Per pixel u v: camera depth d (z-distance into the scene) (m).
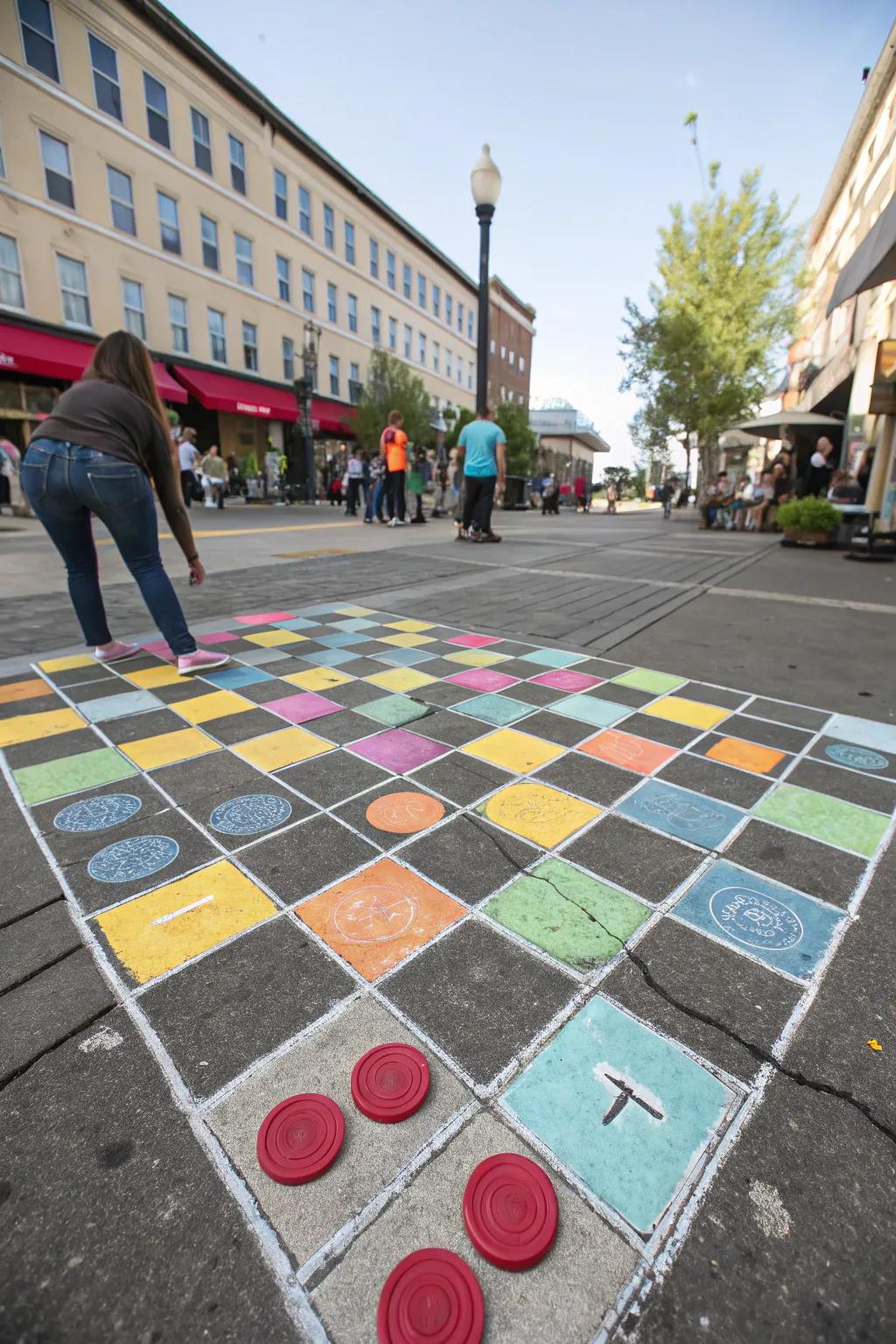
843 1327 0.83
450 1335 0.81
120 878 1.65
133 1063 1.16
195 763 2.27
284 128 24.72
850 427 13.77
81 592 3.21
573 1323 0.83
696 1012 1.28
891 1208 0.96
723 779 2.19
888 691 3.05
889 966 1.40
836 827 1.91
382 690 3.01
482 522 9.10
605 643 3.82
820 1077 1.15
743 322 21.50
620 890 1.63
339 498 22.58
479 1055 1.18
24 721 2.62
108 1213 0.94
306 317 27.50
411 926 1.49
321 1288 0.86
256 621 4.25
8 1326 0.81
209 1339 0.81
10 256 16.98
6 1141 1.03
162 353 21.25
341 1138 1.03
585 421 63.06
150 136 20.09
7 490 13.77
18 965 1.37
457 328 40.81
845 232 20.14
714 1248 0.91
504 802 2.02
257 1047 1.19
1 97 16.38
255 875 1.67
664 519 20.44
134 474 2.83
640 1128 1.06
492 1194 0.95
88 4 17.81
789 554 8.63
